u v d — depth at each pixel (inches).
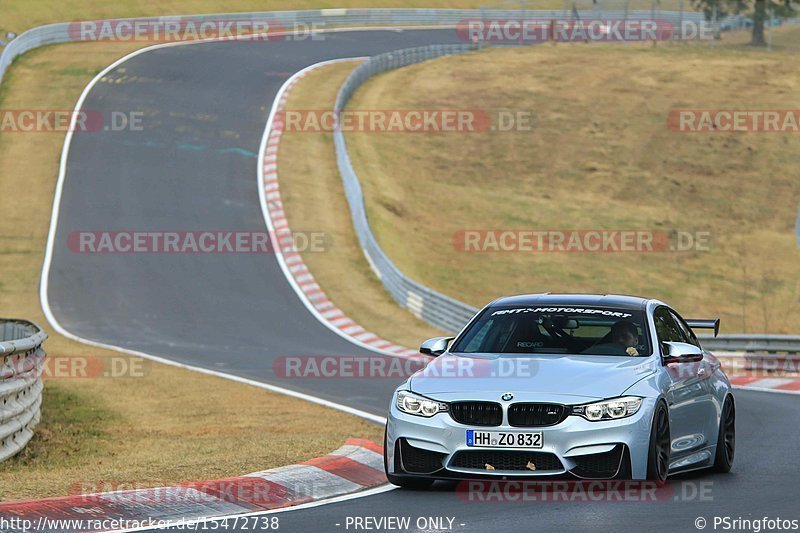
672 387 1344.7
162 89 7588.6
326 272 4933.6
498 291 5206.7
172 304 4382.4
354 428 1941.4
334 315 4313.5
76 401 2276.1
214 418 2101.4
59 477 1428.4
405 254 5526.6
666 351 1401.3
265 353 3422.7
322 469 1461.6
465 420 1261.1
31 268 4827.8
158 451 1711.4
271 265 4982.8
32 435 1784.0
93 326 4035.4
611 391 1262.3
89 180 5969.5
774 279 5595.5
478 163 7165.4
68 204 5639.8
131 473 1448.1
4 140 6496.1
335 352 3474.4
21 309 4303.6
